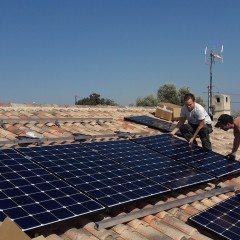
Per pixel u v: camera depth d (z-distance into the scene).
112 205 5.25
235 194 6.98
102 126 12.04
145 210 5.77
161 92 57.84
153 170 7.12
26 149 6.58
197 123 9.94
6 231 3.74
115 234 5.12
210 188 7.58
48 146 7.02
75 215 4.73
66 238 4.78
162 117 15.88
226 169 8.15
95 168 6.47
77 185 5.58
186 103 9.70
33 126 10.42
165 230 5.48
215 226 5.52
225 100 26.00
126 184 6.13
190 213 6.28
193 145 9.55
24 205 4.62
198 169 7.76
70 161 6.52
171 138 9.91
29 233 4.27
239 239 5.20
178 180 6.89
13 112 12.21
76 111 14.46
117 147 8.10
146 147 8.63
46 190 5.18
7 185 5.01
